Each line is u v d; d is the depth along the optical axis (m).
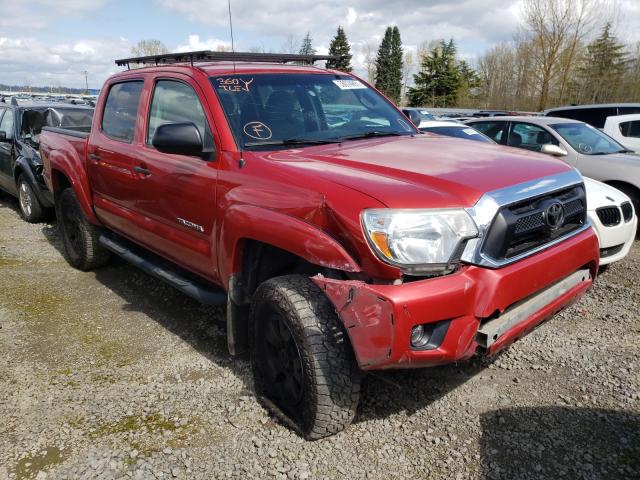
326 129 3.78
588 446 2.77
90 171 4.96
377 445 2.83
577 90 36.47
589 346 3.82
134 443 2.87
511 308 2.75
